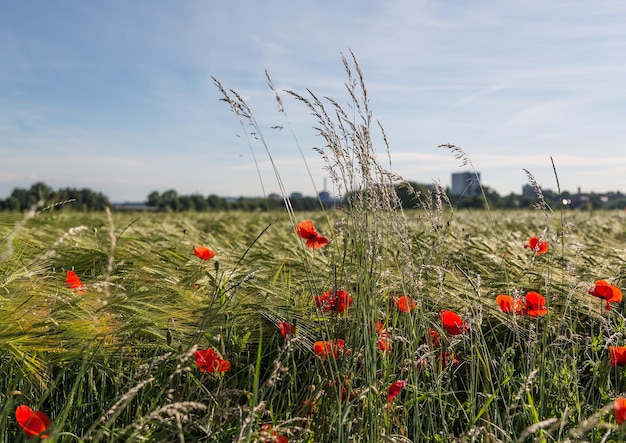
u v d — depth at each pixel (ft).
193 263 13.33
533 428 6.02
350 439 7.65
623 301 13.11
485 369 8.92
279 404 9.04
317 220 31.73
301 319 10.24
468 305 10.69
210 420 7.38
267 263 14.08
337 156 8.76
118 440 7.48
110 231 5.81
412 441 8.32
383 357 8.74
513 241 20.57
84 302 9.33
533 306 10.14
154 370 8.13
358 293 8.78
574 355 9.48
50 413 8.64
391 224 8.92
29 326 8.25
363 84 8.66
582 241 21.01
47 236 17.99
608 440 7.57
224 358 8.64
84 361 7.41
